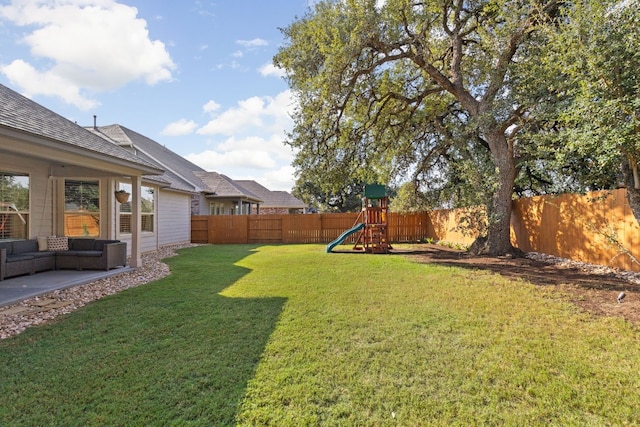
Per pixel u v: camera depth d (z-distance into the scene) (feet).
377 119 37.76
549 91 23.59
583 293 17.25
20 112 18.75
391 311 15.03
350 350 11.05
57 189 28.89
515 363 10.05
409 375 9.45
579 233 26.16
